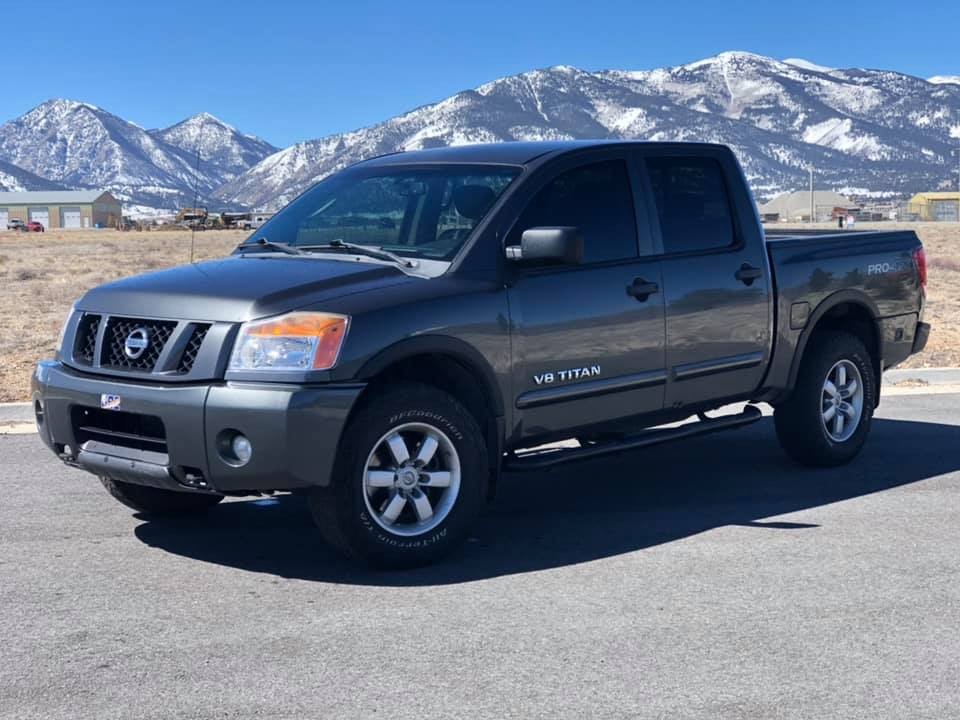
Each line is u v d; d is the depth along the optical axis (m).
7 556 5.88
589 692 4.19
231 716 3.97
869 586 5.43
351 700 4.11
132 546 6.09
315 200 7.05
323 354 5.38
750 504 7.08
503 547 6.14
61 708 4.03
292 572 5.66
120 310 5.80
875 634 4.80
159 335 5.62
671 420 7.18
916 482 7.66
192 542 6.19
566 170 6.55
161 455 5.56
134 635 4.76
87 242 78.12
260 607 5.12
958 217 192.62
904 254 8.54
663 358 6.79
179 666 4.42
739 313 7.21
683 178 7.12
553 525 6.61
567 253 5.84
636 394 6.70
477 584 5.47
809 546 6.11
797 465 8.20
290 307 5.47
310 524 6.58
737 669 4.41
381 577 5.59
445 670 4.39
